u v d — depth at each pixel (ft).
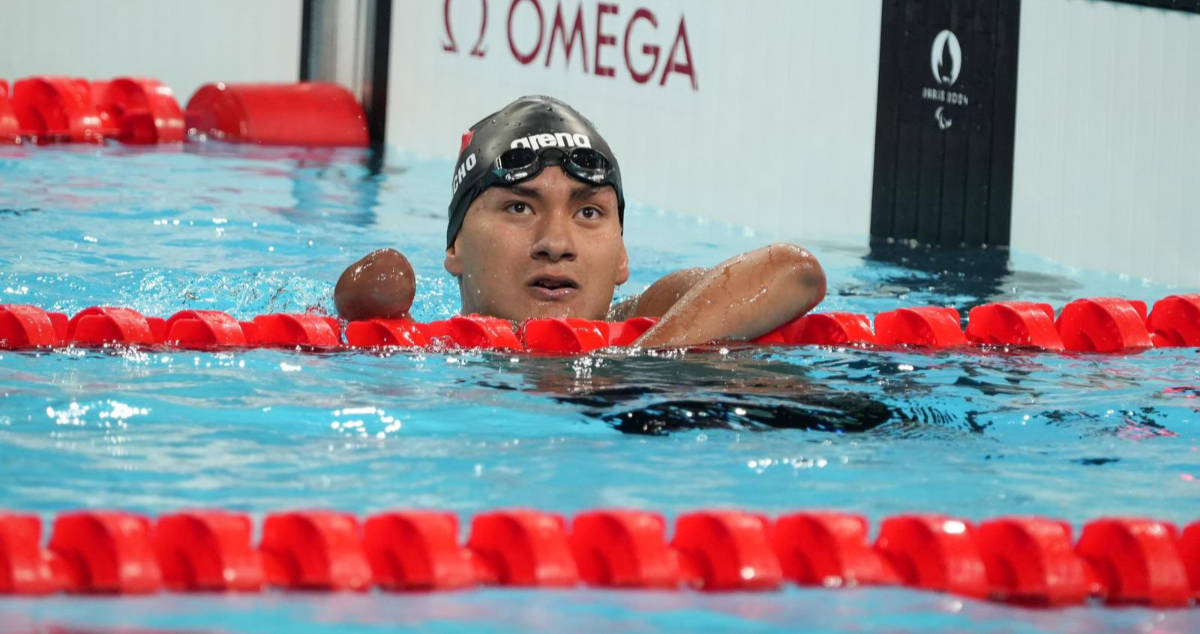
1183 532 23.99
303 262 51.55
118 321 36.14
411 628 19.52
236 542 21.56
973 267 66.59
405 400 31.76
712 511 24.16
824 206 73.67
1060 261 77.41
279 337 37.35
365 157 84.64
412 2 88.99
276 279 48.26
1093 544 23.67
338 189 70.74
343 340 37.76
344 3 94.12
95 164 72.28
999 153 75.77
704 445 29.37
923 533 23.13
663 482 26.73
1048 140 76.95
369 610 20.33
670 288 41.39
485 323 37.19
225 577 21.11
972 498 26.63
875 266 63.36
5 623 18.95
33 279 45.78
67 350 35.09
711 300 37.24
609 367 34.73
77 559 21.22
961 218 75.41
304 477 26.05
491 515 22.76
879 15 73.46
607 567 22.50
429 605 20.70
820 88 73.31
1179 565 23.06
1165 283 78.23
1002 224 76.23
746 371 34.71
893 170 74.59
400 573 21.94
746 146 73.97
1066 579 22.66
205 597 20.68
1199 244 82.23
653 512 24.88
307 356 35.58
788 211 73.05
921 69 74.23
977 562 22.85
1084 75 77.61
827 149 73.61
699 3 75.66
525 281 38.09
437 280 49.62
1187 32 80.59
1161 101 80.18
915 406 32.71
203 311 37.93
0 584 20.48
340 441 28.50
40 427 28.45
